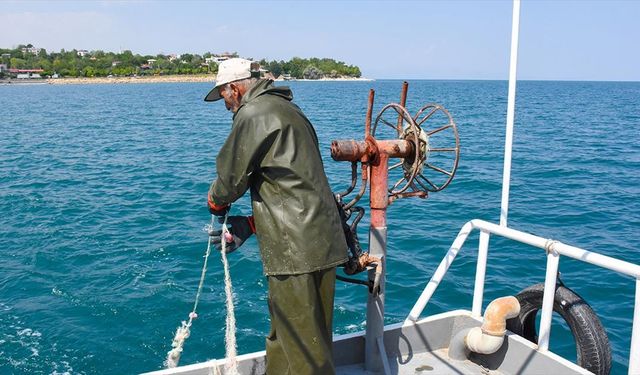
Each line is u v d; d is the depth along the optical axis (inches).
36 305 346.6
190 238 471.8
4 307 344.2
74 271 401.1
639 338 127.8
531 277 371.2
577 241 450.3
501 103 2837.1
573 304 160.1
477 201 589.3
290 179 118.4
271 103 119.5
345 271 141.6
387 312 328.5
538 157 911.7
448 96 3703.3
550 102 3026.6
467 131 1322.6
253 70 125.9
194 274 390.3
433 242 448.8
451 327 170.1
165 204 603.2
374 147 141.8
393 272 386.3
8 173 802.8
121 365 283.3
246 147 118.1
